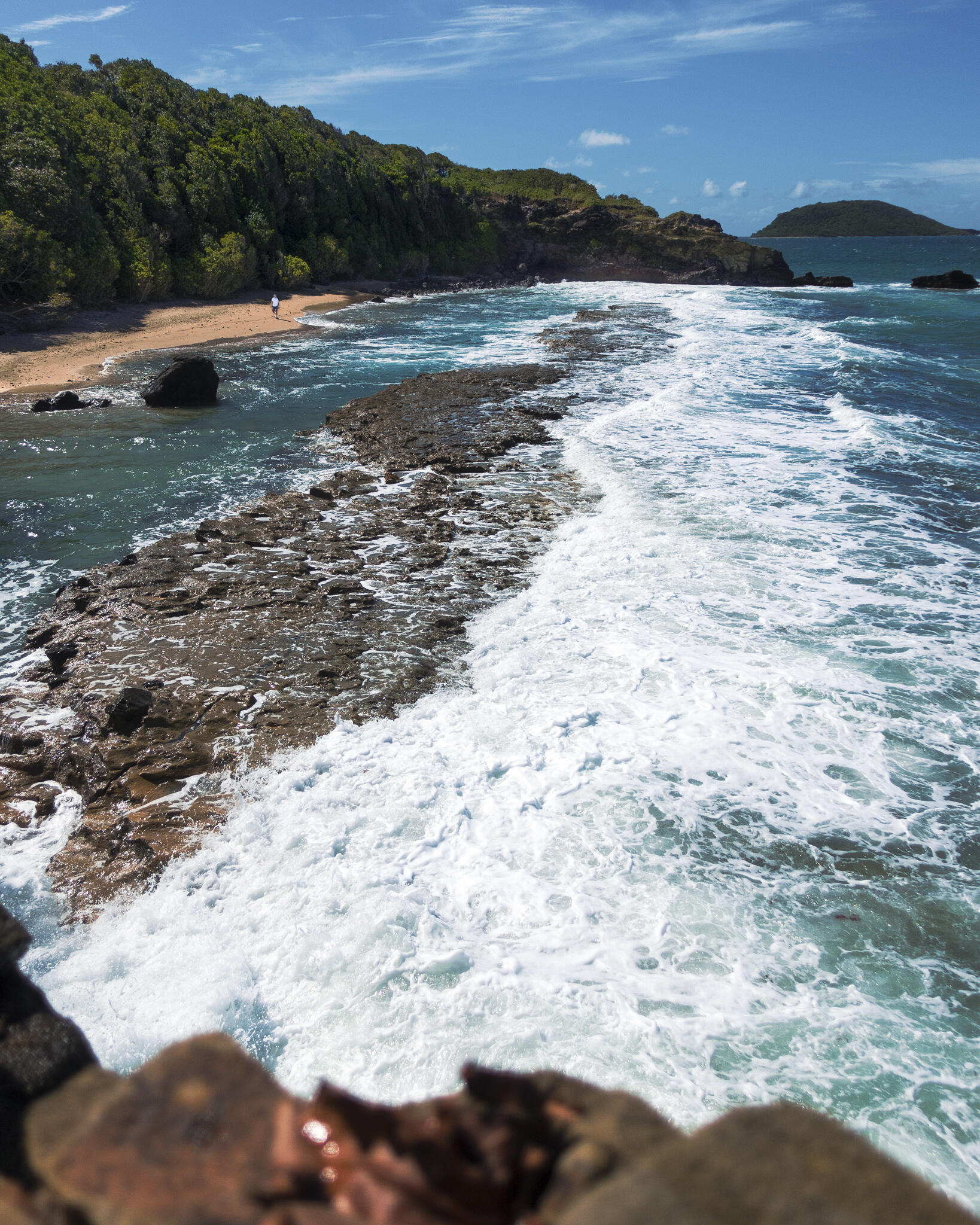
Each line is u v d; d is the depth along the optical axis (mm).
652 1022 5082
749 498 14195
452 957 5539
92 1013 5398
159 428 21469
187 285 48125
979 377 26031
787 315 44156
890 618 10102
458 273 77062
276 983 5586
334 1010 5344
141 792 7480
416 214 72188
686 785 7242
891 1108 4582
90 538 14055
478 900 6105
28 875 6793
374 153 78188
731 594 10773
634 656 9312
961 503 14188
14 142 39000
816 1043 4957
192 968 5672
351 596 11031
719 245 80562
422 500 14883
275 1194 797
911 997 5305
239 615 10633
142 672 9281
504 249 84062
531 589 11305
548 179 96438
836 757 7598
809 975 5453
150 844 6844
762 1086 4695
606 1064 4832
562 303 54156
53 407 23703
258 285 54562
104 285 41062
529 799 7113
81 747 8141
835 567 11531
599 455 16844
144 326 39625
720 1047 4938
